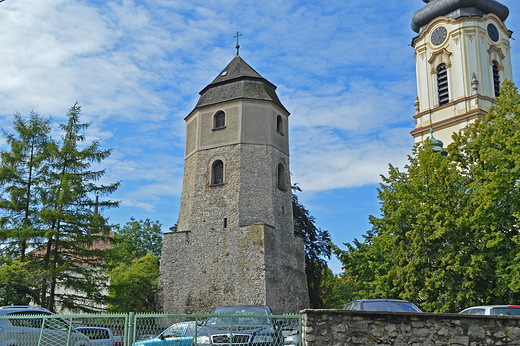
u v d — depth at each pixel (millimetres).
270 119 37750
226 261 33812
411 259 27469
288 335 12781
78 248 33375
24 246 33188
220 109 37906
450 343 12336
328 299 63625
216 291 33406
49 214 32031
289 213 37719
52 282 31875
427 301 25703
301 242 38188
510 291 23312
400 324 12414
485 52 53250
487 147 25859
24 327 13273
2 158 33594
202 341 13250
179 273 34875
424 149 31734
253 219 34906
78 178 33281
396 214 29672
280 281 34062
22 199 33438
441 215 25328
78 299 33469
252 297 32250
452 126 51750
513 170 22312
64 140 34938
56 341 13172
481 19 53719
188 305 33844
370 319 12398
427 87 55062
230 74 39594
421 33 56562
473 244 24781
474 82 51188
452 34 54000
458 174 27688
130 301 41250
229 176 36062
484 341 12430
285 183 38062
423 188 28672
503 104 25703
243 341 12922
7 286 30359
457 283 24438
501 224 23766
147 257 47625
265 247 33156
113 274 42094
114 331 12445
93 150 35250
